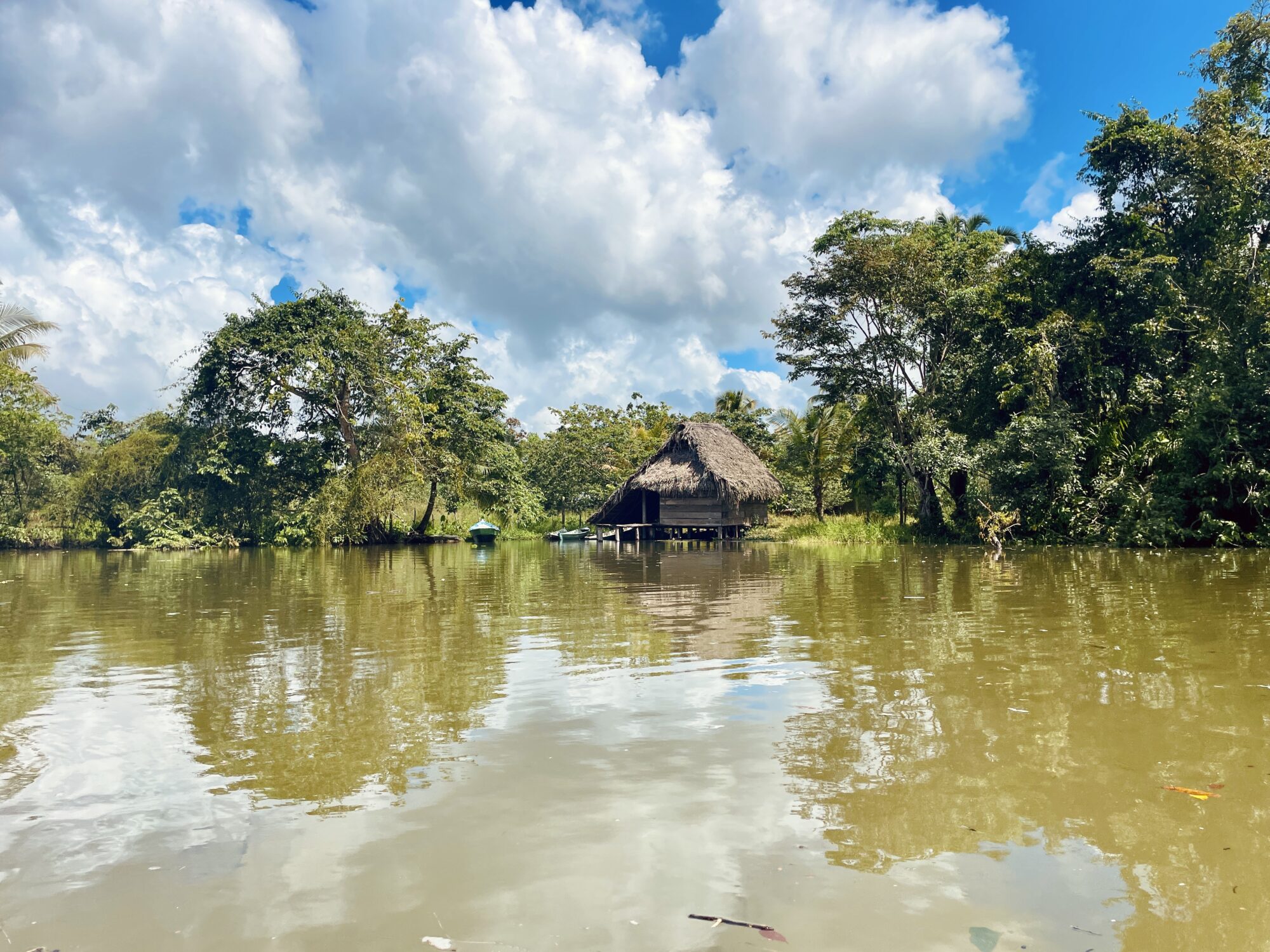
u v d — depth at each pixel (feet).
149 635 24.56
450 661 19.65
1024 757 11.89
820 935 7.24
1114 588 32.22
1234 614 24.59
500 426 111.96
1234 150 57.93
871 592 33.24
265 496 96.17
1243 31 59.21
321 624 26.40
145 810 10.46
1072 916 7.55
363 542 98.37
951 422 80.23
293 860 8.95
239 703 15.81
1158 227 66.44
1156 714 13.88
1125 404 65.77
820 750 12.37
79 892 8.29
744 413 139.33
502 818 9.96
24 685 17.63
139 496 95.76
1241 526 56.08
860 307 83.25
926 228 87.56
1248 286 59.62
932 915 7.59
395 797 10.76
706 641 21.91
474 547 91.45
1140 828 9.43
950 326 82.17
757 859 8.80
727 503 92.68
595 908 7.77
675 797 10.58
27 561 70.23
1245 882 8.16
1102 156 66.08
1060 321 64.44
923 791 10.62
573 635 23.41
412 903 7.95
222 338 91.61
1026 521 65.62
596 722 14.08
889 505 104.17
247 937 7.38
